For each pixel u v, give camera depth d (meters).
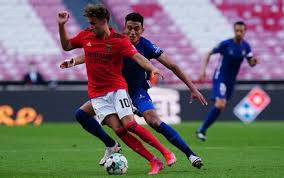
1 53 83.81
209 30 87.94
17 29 85.19
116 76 26.36
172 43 87.25
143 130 26.36
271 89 75.38
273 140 48.50
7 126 67.56
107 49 25.81
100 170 28.28
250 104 75.00
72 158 34.38
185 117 73.44
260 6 88.94
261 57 86.81
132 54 25.66
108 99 26.33
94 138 51.19
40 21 85.88
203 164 30.12
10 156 35.62
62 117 72.38
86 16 25.56
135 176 25.22
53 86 79.75
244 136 52.94
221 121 74.62
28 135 54.66
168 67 27.89
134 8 87.38
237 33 49.97
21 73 83.31
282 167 29.14
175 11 88.12
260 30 88.06
